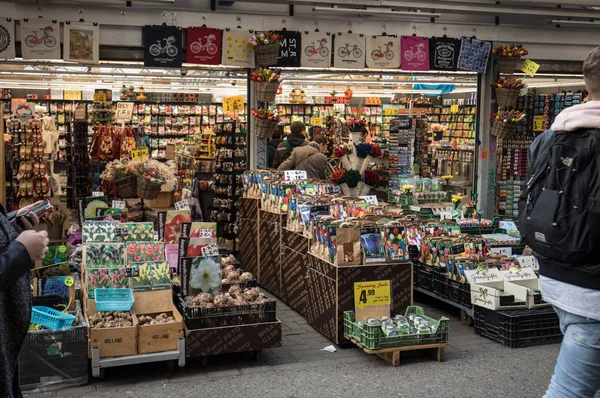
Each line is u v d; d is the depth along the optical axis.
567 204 2.42
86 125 10.50
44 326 4.58
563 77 11.57
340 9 8.48
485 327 5.77
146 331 4.70
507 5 9.30
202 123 19.39
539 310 5.66
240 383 4.64
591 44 10.38
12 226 2.28
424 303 7.13
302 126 9.02
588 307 2.41
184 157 11.26
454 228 7.22
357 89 17.20
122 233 5.72
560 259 2.46
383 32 9.18
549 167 2.53
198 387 4.55
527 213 2.64
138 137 10.85
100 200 6.49
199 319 4.86
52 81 17.25
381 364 5.04
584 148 2.39
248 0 8.34
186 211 6.36
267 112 8.52
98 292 4.98
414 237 6.74
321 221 5.87
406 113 12.82
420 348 5.03
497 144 10.27
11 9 7.79
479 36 9.68
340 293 5.35
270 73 8.50
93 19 8.02
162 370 4.90
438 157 13.82
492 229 8.12
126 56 8.27
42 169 9.28
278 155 8.99
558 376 2.55
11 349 2.28
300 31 8.77
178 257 5.74
